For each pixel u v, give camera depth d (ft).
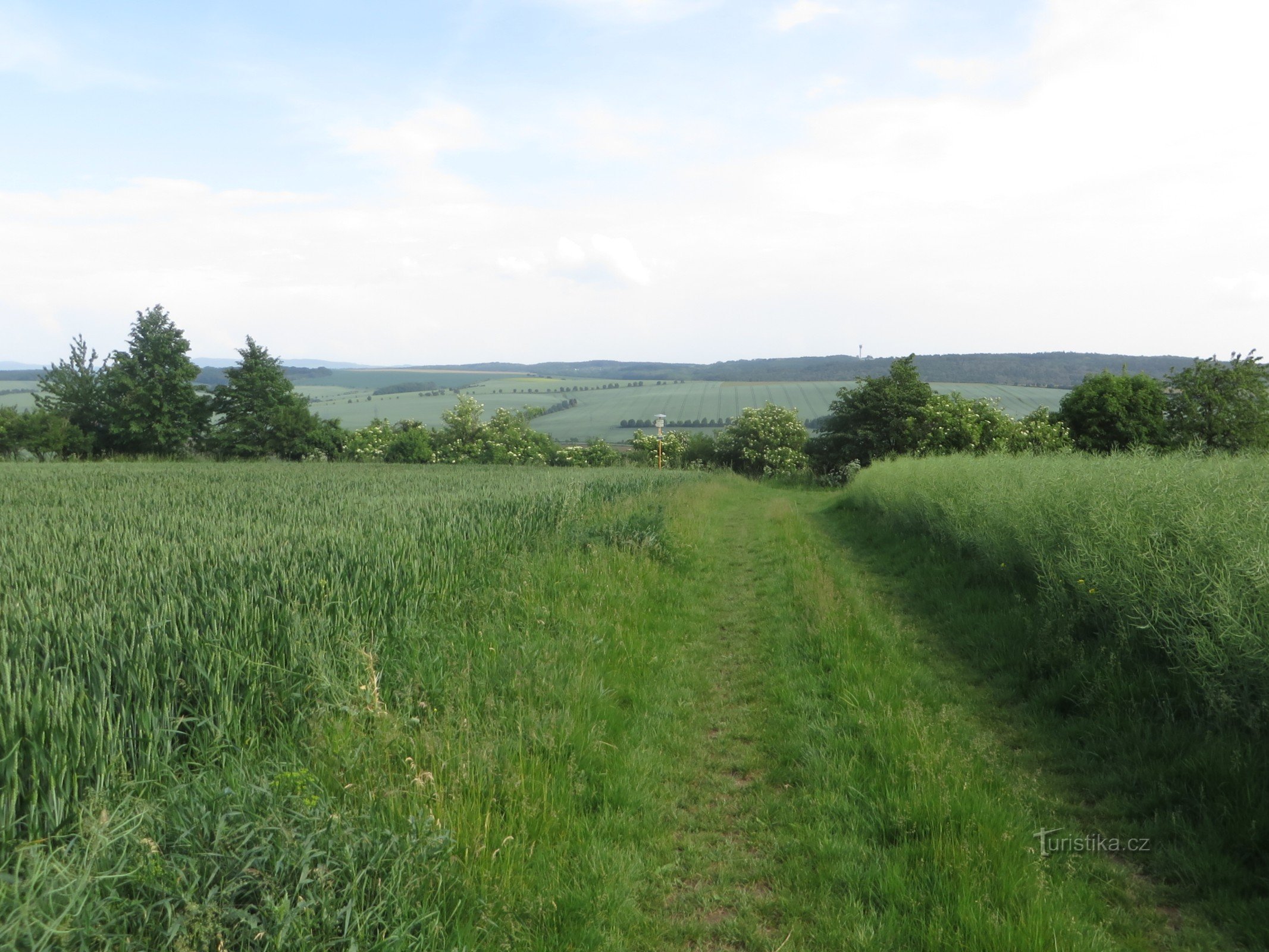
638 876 12.71
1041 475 36.91
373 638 20.04
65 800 10.84
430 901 10.70
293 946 8.87
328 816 10.99
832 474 162.71
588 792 15.17
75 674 14.12
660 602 31.37
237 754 13.97
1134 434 114.32
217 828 10.13
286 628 17.81
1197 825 13.48
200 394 186.09
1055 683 20.47
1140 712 17.75
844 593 33.40
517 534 37.70
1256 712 15.14
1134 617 19.75
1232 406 108.68
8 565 23.47
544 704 18.20
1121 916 11.50
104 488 63.41
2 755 11.20
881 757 16.34
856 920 11.39
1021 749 17.70
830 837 13.71
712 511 69.51
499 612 24.99
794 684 22.03
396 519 35.55
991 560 33.40
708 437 230.48
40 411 164.45
